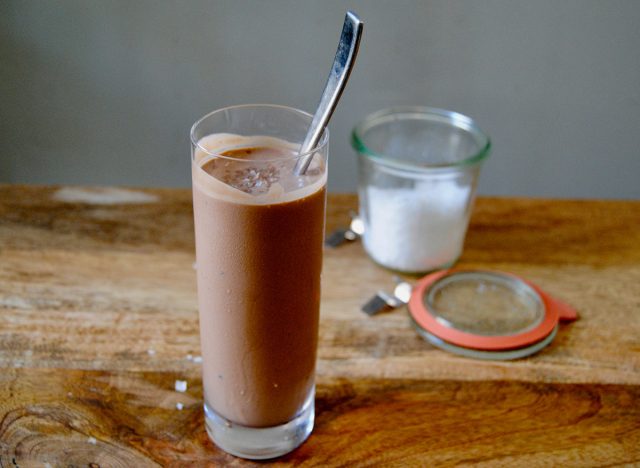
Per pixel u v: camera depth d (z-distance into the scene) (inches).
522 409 19.4
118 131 41.1
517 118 40.8
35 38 38.4
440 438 18.6
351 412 19.2
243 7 37.6
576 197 43.1
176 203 26.9
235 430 17.9
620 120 40.7
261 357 17.1
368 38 38.5
